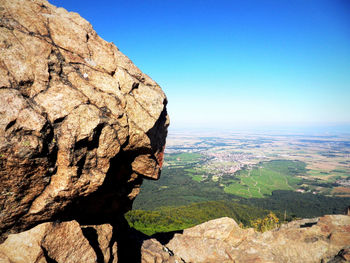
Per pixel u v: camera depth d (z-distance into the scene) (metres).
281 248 12.16
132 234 13.56
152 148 9.41
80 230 7.02
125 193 9.75
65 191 6.22
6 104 5.34
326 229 12.07
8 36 6.20
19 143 5.26
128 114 8.02
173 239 15.17
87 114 6.54
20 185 5.59
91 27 9.31
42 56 6.64
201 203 80.31
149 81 10.13
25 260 5.62
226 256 13.06
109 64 8.66
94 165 6.88
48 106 6.07
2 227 5.73
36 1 7.96
